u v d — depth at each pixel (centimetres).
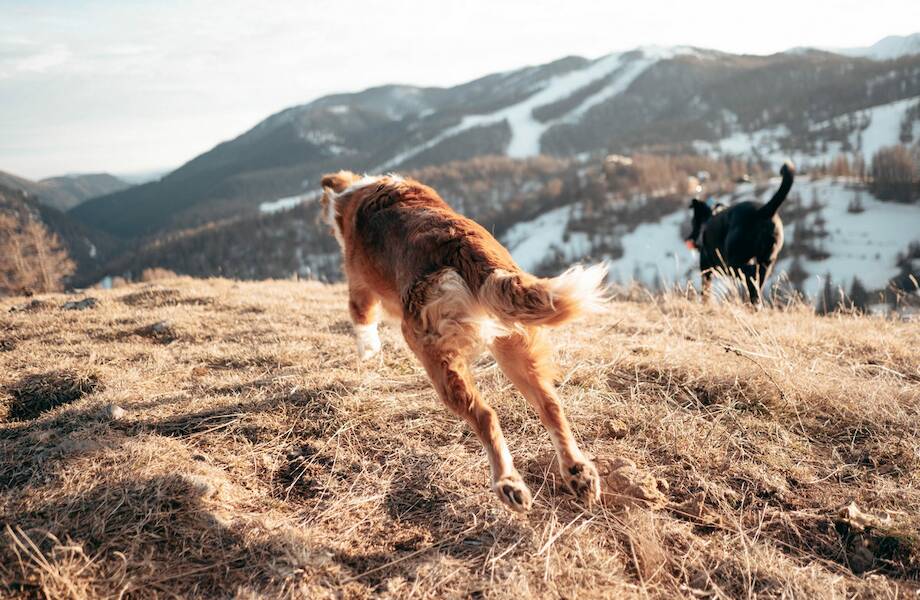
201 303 761
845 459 400
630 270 8494
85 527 310
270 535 319
